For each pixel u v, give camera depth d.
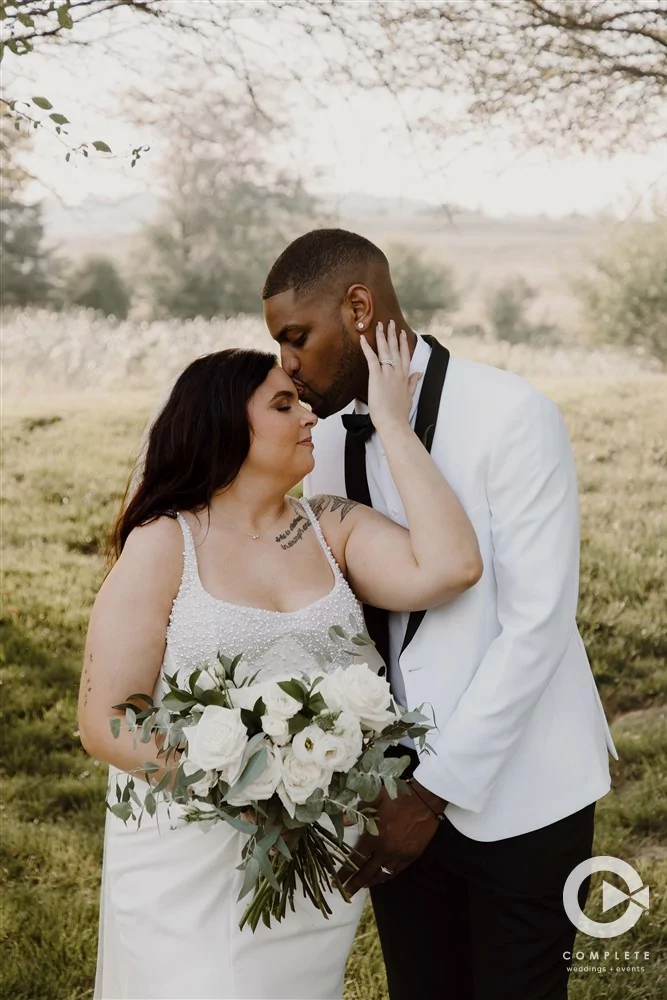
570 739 2.10
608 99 4.34
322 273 2.07
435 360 2.14
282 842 1.71
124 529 2.10
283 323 2.11
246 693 1.73
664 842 3.71
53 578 5.43
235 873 1.95
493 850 2.08
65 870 3.63
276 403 2.06
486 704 1.95
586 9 4.03
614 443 6.44
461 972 2.31
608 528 5.73
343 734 1.69
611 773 4.20
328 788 1.71
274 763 1.66
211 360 2.10
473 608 2.05
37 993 3.00
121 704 1.79
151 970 1.95
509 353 7.84
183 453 2.06
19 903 3.41
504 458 2.01
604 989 2.91
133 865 2.01
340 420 2.39
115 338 7.56
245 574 2.03
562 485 2.02
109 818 2.11
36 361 7.20
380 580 2.07
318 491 2.43
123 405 6.93
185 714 1.71
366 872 2.03
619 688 4.84
